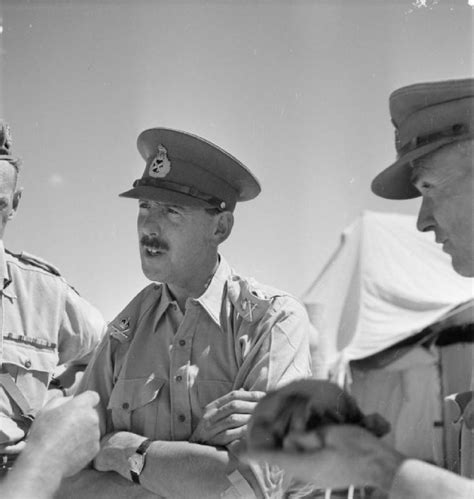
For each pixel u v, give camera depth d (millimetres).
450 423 1792
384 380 1842
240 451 1860
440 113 1923
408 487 1701
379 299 1912
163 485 1900
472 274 1884
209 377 1975
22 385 2424
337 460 1765
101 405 2031
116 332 2100
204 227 2047
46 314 2443
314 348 1936
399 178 1992
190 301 2027
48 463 1832
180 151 2072
